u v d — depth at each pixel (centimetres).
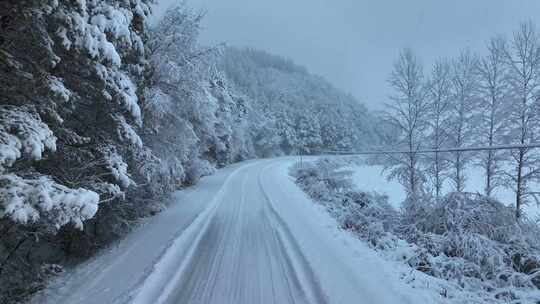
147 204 1115
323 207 1223
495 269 536
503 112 1568
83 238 740
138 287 508
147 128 1103
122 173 694
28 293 504
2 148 370
